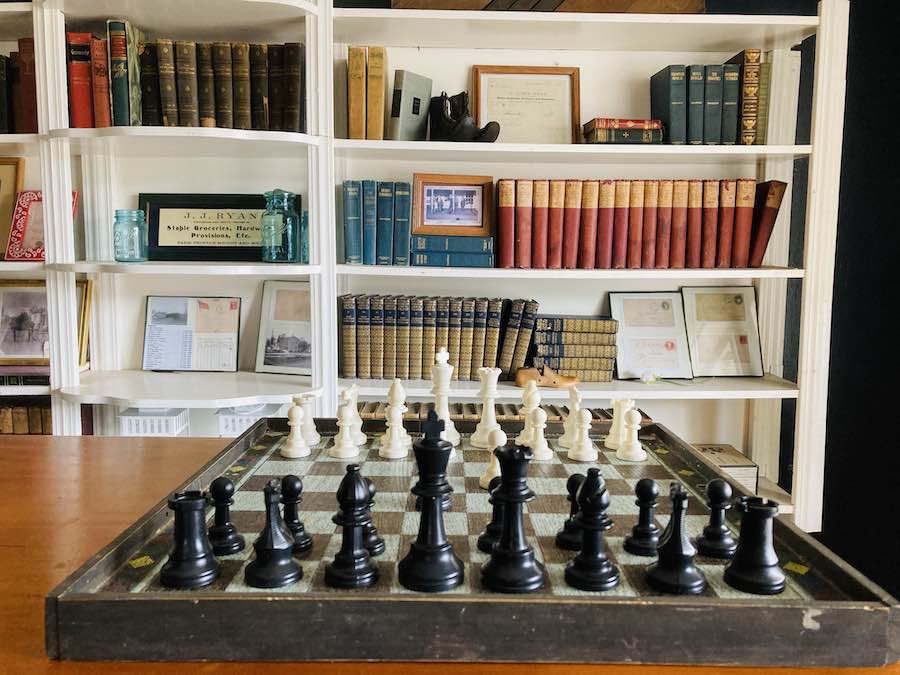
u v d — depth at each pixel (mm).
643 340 2848
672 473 1507
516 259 2617
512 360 2715
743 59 2549
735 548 1082
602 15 2416
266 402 2449
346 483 965
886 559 2740
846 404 2820
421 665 857
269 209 2680
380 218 2598
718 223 2633
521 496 971
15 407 2648
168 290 2908
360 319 2658
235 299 2898
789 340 2936
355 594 880
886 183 2672
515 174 2867
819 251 2545
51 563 1137
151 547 1077
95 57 2396
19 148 2611
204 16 2434
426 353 2684
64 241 2490
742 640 854
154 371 2859
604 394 2588
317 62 2418
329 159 2463
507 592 930
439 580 930
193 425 2934
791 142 2779
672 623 854
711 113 2551
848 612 849
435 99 2658
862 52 2680
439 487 974
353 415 1698
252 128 2502
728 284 2928
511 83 2764
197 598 854
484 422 1734
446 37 2648
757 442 2953
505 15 2410
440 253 2621
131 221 2633
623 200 2590
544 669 850
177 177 2832
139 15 2428
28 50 2467
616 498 1341
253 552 1073
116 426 2828
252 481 1422
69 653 857
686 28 2498
